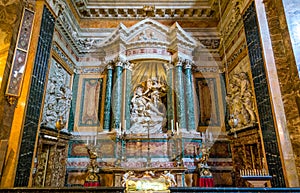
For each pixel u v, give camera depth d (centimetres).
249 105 523
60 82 589
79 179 580
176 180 509
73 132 598
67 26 617
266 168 414
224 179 598
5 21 390
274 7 450
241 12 537
